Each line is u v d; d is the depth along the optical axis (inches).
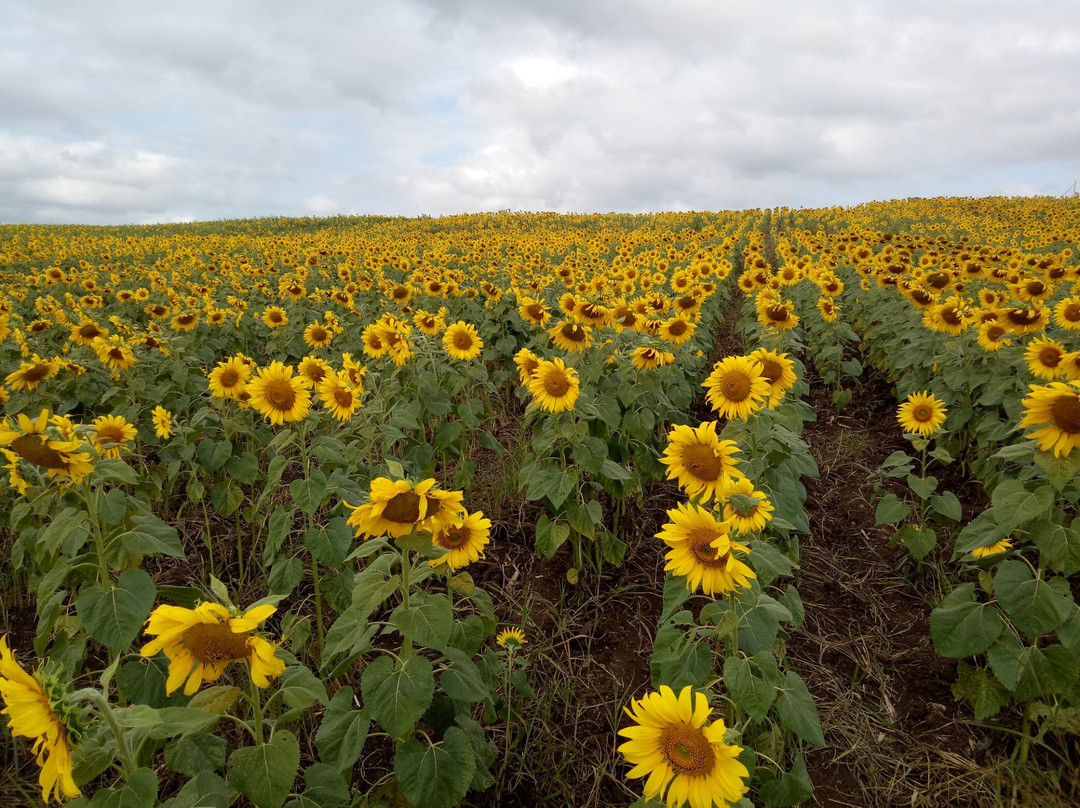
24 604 183.0
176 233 1763.0
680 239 940.0
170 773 124.3
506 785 123.6
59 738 59.1
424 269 570.6
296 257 783.7
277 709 134.7
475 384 300.8
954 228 1107.3
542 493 165.5
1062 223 1008.9
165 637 66.1
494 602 179.3
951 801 120.7
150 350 290.2
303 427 153.3
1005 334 245.8
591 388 201.8
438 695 110.8
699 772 71.3
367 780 125.2
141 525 114.5
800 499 155.9
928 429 187.8
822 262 536.1
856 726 139.1
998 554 131.0
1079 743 125.0
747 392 145.6
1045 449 113.3
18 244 1092.5
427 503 87.4
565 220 1795.0
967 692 133.6
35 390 229.1
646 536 213.0
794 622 128.6
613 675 154.2
